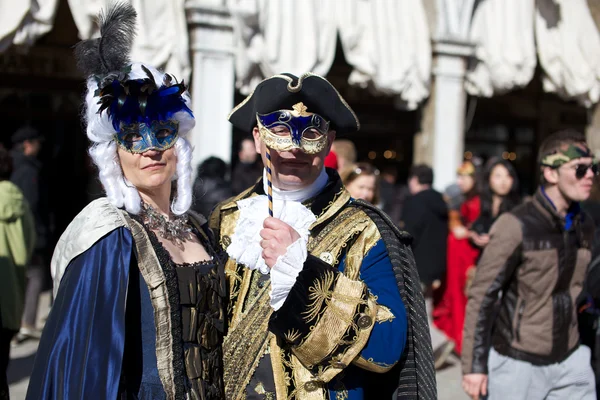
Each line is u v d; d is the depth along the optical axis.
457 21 7.64
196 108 6.41
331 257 1.90
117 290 1.60
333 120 2.00
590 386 2.82
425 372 1.88
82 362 1.53
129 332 1.64
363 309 1.78
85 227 1.65
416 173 5.69
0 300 4.33
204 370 1.73
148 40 5.95
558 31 8.33
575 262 2.79
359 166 3.92
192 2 6.26
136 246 1.67
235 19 6.37
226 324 1.92
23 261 4.56
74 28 8.42
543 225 2.76
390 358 1.79
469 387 2.82
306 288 1.76
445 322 5.46
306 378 1.84
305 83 1.90
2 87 8.27
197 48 6.35
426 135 7.89
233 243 1.98
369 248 1.92
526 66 7.98
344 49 7.04
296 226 1.95
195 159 6.43
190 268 1.76
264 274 1.95
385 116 9.87
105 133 1.73
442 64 7.67
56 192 8.71
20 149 6.14
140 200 1.76
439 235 5.39
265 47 6.50
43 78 8.45
